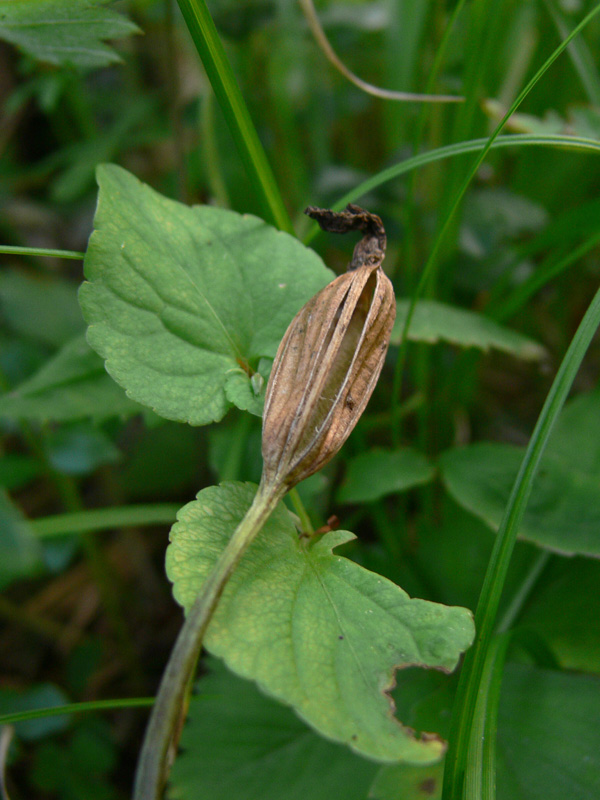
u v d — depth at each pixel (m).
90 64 0.14
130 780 0.18
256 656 0.09
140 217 0.12
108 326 0.11
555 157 0.22
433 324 0.15
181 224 0.12
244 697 0.15
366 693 0.09
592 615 0.15
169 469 0.21
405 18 0.20
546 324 0.24
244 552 0.10
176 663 0.09
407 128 0.23
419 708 0.14
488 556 0.16
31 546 0.10
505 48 0.23
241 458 0.15
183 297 0.11
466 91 0.16
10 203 0.28
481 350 0.17
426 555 0.17
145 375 0.11
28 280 0.23
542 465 0.15
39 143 0.31
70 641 0.20
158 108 0.27
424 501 0.17
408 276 0.18
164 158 0.31
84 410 0.14
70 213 0.29
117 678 0.19
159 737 0.09
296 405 0.10
